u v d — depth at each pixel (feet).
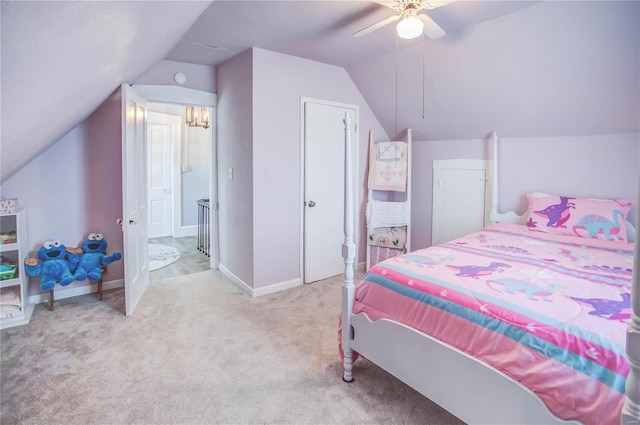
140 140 11.10
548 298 4.95
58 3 2.44
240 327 9.16
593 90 8.64
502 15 8.32
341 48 10.78
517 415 4.31
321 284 12.51
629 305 4.71
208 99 12.95
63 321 9.41
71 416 5.85
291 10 8.16
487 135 11.82
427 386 5.43
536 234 9.30
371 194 14.20
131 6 3.82
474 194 12.43
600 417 3.63
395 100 12.77
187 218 21.07
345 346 6.86
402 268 6.45
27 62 2.90
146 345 8.20
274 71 11.21
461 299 5.19
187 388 6.64
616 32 7.38
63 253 10.50
